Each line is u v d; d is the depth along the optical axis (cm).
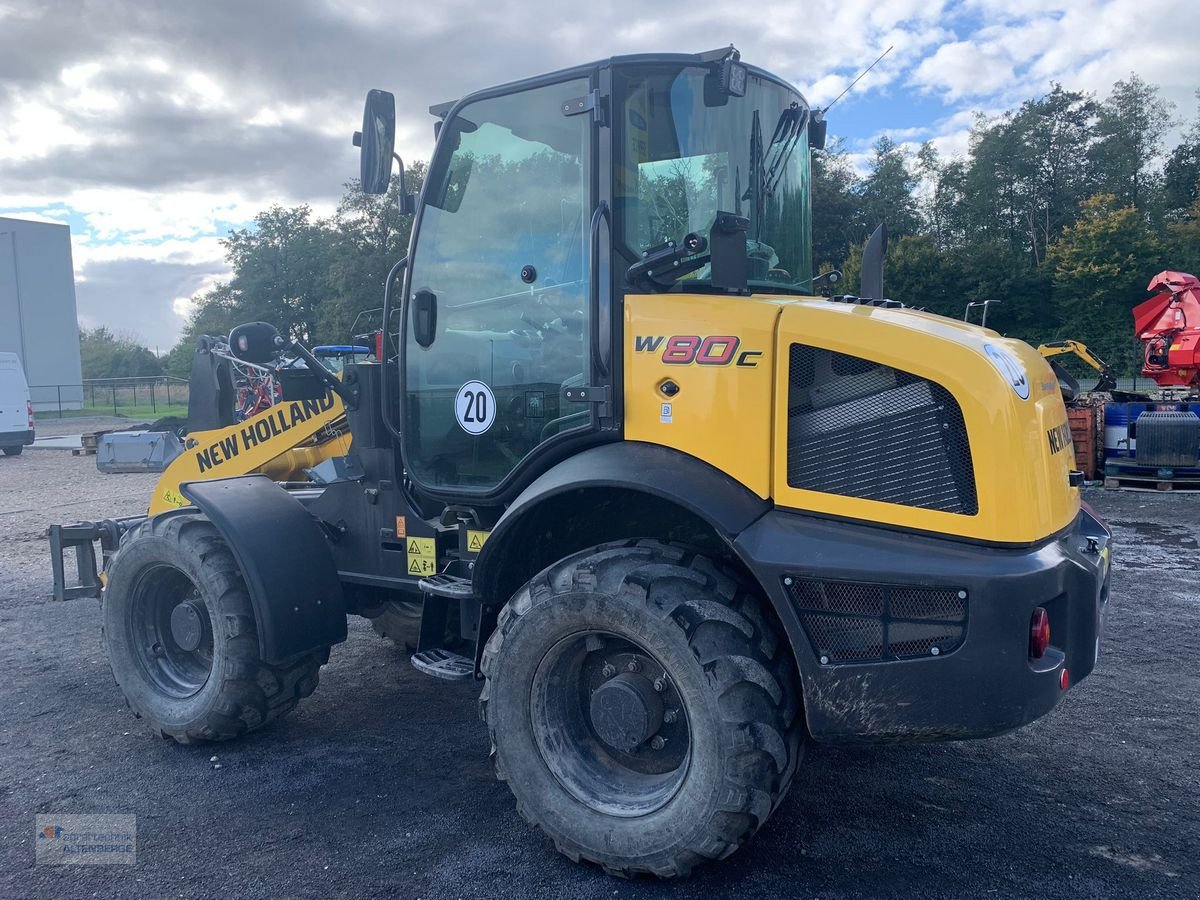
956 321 326
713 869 300
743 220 297
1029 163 5778
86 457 1934
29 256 3809
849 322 278
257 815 346
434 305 364
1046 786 356
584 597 288
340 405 455
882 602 262
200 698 404
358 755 402
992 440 259
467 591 339
